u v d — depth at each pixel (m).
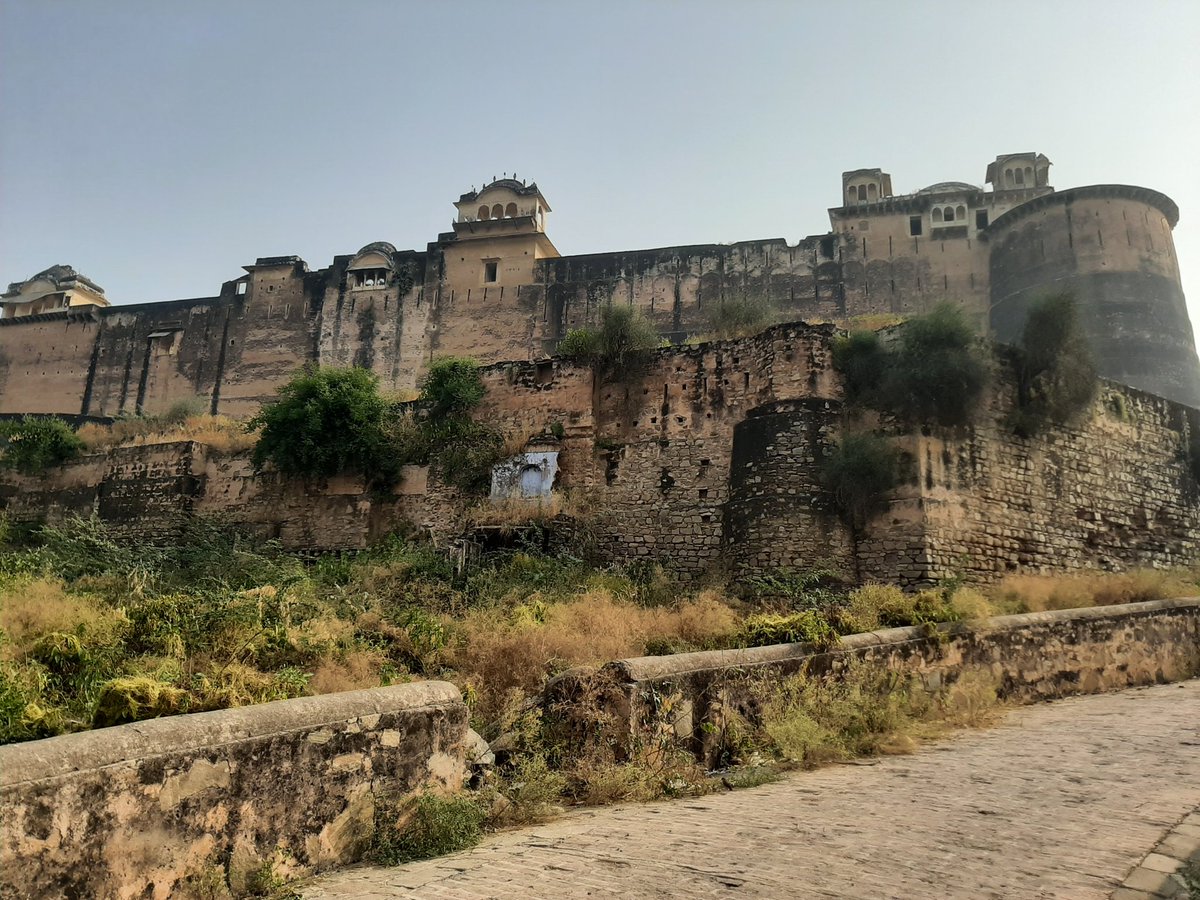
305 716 4.93
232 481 24.75
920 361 17.73
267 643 9.24
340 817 4.98
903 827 5.18
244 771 4.50
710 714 7.41
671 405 20.86
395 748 5.44
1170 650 13.16
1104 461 20.72
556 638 9.99
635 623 11.18
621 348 21.80
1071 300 19.92
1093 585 15.58
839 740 7.85
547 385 22.17
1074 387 19.64
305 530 23.20
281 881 4.52
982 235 39.44
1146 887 3.91
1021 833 4.93
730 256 41.31
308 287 47.97
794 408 18.09
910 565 16.47
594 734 6.83
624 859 4.76
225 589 11.95
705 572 18.62
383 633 11.06
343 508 23.00
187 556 19.52
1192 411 23.83
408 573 17.73
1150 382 32.84
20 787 3.58
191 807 4.22
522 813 5.93
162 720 4.32
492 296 44.03
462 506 21.62
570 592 15.36
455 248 45.66
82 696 6.86
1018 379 19.41
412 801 5.42
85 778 3.81
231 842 4.38
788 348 19.08
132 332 50.94
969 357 17.88
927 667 9.77
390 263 46.84
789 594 15.84
